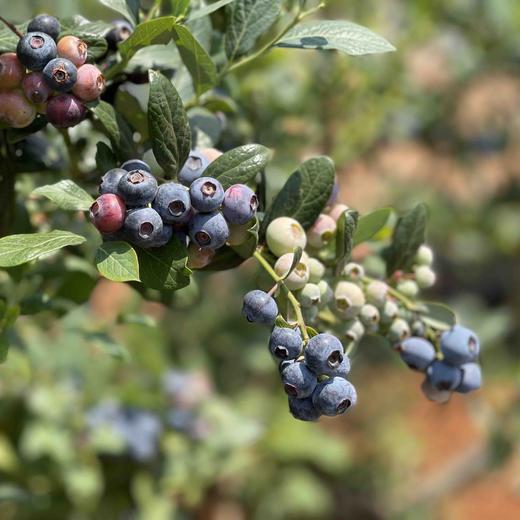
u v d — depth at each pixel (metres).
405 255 0.70
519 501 2.42
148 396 1.30
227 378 1.83
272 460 1.89
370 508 2.05
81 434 1.27
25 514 1.29
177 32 0.64
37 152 0.71
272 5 0.68
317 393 0.58
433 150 1.96
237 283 1.78
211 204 0.58
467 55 1.78
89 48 0.62
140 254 0.59
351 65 1.31
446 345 0.67
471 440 2.54
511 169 2.10
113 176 0.58
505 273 2.22
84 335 0.83
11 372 1.17
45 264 0.79
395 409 2.38
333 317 0.67
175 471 1.35
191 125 0.71
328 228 0.66
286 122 1.21
